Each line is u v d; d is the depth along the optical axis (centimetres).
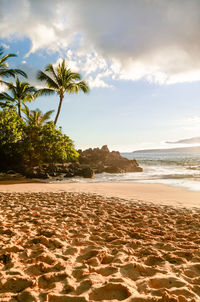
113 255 259
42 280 192
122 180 1389
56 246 287
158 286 187
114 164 2395
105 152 3269
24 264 227
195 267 226
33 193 804
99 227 389
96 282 186
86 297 160
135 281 195
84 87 2339
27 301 158
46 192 844
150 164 3438
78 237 333
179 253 266
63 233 344
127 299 158
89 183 1201
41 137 1702
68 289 176
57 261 236
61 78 2250
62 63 2262
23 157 1786
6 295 165
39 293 169
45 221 412
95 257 246
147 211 540
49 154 1692
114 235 343
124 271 213
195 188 946
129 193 835
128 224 421
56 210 524
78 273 207
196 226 409
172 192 855
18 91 2370
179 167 2627
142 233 354
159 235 359
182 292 171
